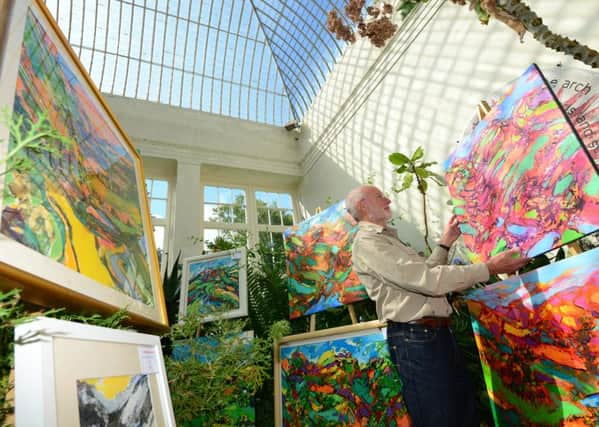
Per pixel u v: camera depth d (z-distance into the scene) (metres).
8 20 0.75
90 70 4.71
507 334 1.25
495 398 1.32
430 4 3.15
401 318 1.23
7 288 0.63
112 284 1.02
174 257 4.10
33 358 0.52
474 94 2.63
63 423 0.52
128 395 0.74
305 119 5.64
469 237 1.48
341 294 2.22
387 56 3.69
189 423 1.74
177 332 1.81
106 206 1.22
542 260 1.67
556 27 2.05
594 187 0.96
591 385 0.97
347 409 1.72
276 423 1.89
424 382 1.13
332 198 4.61
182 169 4.65
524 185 1.21
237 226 5.13
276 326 2.08
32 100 0.84
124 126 4.52
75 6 4.43
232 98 5.64
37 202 0.77
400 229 3.33
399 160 2.50
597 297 0.97
